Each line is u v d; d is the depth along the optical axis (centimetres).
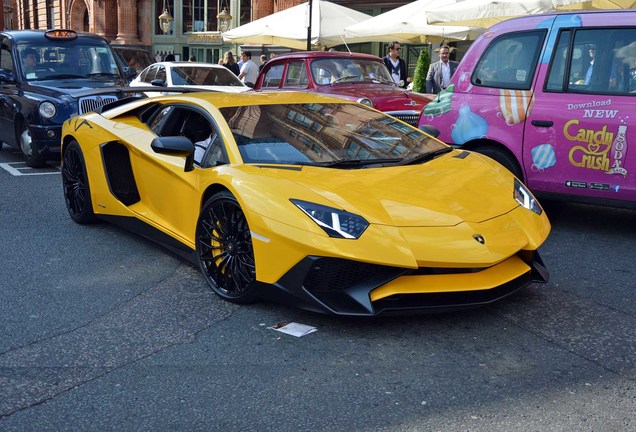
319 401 300
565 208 689
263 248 376
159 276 471
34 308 413
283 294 374
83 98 907
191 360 341
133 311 407
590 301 423
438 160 452
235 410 293
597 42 555
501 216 395
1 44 1047
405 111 877
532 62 586
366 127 483
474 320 390
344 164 423
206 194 434
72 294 437
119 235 576
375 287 356
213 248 426
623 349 353
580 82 559
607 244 556
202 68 1313
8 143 1005
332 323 384
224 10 2375
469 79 621
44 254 523
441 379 319
